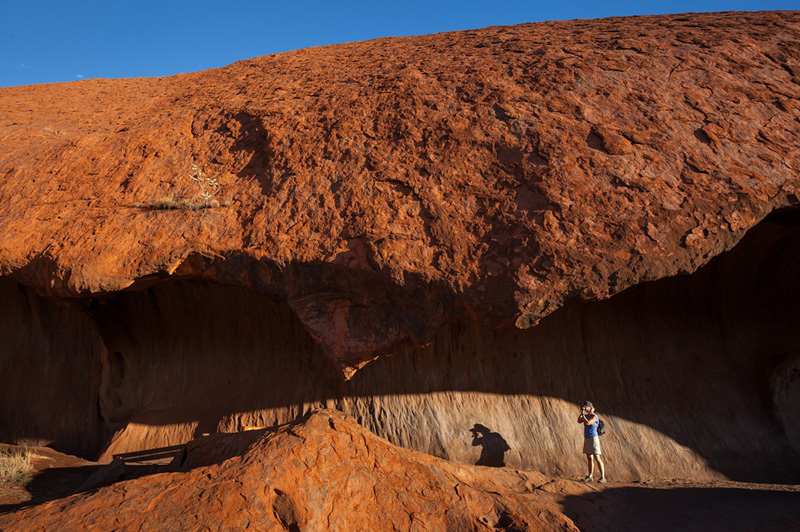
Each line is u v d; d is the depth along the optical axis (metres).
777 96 10.41
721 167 8.74
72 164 12.60
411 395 9.31
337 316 8.12
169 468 7.33
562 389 9.64
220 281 8.96
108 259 9.10
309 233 8.75
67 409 11.21
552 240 7.80
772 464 9.30
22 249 10.04
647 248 7.61
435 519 5.67
